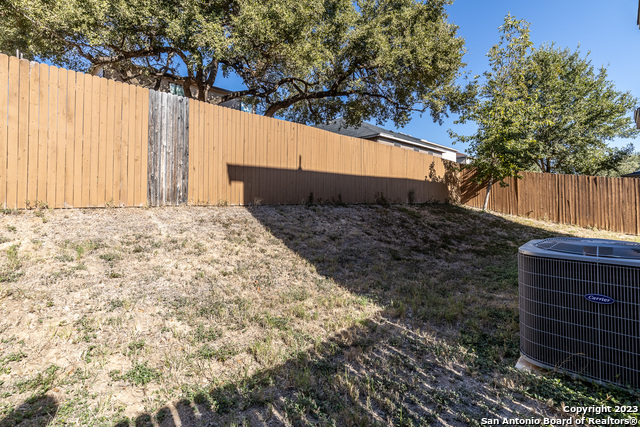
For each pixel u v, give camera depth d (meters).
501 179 14.73
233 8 13.07
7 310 3.32
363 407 2.48
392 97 17.61
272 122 9.23
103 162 6.20
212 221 6.99
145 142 6.78
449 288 5.69
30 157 5.36
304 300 4.71
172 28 10.34
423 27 14.34
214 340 3.46
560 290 2.82
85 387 2.61
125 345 3.20
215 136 8.00
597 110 20.77
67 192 5.75
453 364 3.16
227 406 2.49
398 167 13.63
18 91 5.25
